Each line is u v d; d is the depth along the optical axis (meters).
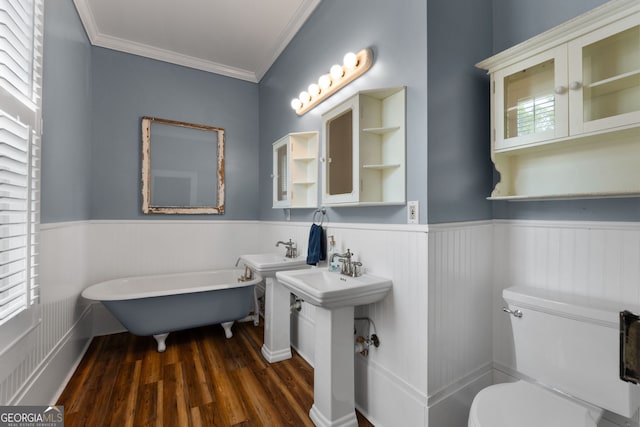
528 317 1.35
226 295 2.67
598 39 1.16
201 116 3.34
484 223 1.71
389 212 1.67
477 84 1.69
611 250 1.30
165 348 2.51
